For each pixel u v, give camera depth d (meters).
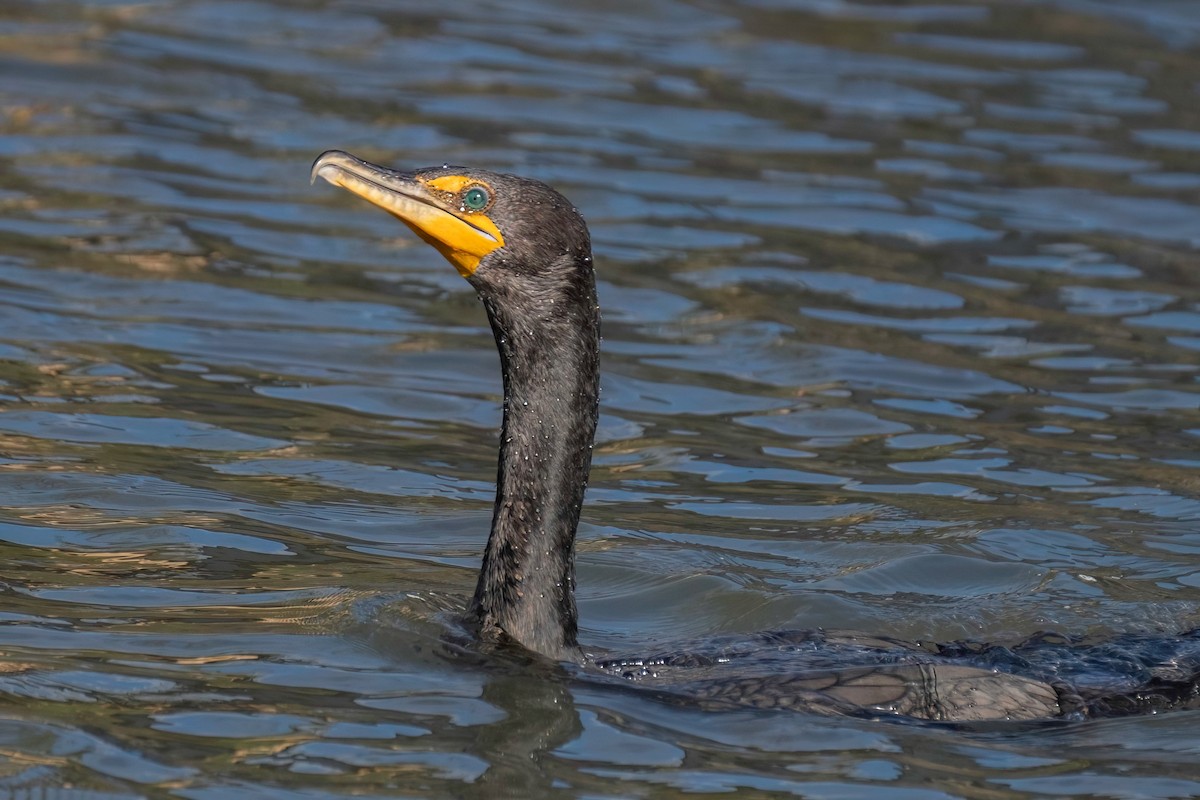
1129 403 13.47
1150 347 14.61
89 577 9.51
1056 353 14.46
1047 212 17.80
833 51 22.56
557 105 20.06
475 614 9.01
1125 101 21.06
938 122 20.25
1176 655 8.98
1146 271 16.39
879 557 10.58
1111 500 11.63
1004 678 8.50
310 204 17.17
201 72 20.31
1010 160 19.17
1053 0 24.72
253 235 16.25
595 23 23.27
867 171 18.72
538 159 18.28
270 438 12.07
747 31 23.23
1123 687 8.55
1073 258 16.64
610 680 8.50
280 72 20.56
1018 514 11.34
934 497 11.64
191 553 9.98
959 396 13.57
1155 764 7.68
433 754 7.51
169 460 11.48
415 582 9.76
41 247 15.41
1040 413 13.24
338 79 20.48
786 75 21.61
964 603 9.94
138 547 10.02
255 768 7.27
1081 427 12.98
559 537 8.84
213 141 18.41
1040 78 21.81
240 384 13.03
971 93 21.23
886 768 7.57
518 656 8.70
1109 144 19.70
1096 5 24.58
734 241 16.66
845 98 20.92
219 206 16.81
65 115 18.80
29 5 22.20
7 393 12.34
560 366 8.78
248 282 15.15
